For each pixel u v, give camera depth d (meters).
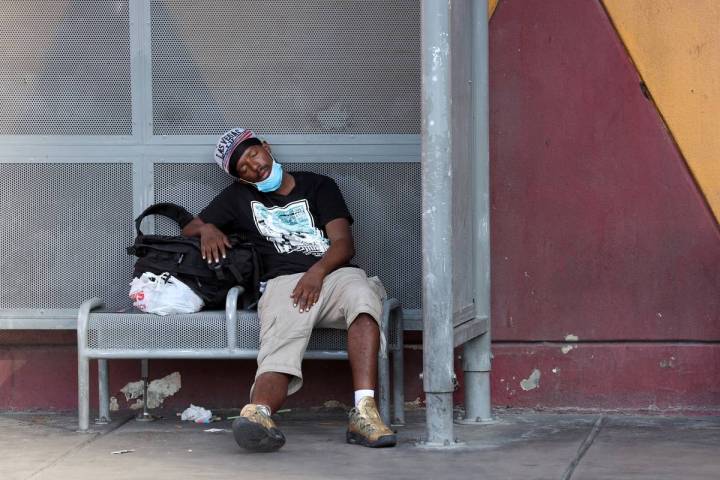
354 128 12.91
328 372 13.30
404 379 13.26
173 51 13.01
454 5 11.00
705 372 12.71
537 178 12.89
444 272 10.73
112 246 13.08
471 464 10.16
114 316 11.86
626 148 12.73
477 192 12.30
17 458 10.84
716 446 10.97
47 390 13.48
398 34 12.84
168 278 11.90
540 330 12.96
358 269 11.88
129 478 9.81
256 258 12.02
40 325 13.09
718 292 12.66
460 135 11.36
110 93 13.04
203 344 11.76
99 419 12.84
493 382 13.05
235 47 12.97
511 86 12.88
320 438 11.64
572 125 12.80
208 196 13.04
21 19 13.04
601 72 12.75
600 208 12.80
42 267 13.09
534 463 10.18
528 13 12.82
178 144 13.01
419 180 12.82
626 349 12.83
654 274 12.76
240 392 13.41
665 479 9.45
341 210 12.21
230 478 9.72
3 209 13.10
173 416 13.25
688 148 12.62
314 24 12.90
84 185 13.08
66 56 13.05
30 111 13.08
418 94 12.82
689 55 12.58
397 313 12.07
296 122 12.97
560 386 12.95
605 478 9.51
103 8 13.00
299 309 11.20
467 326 11.64
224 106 13.01
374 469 9.99
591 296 12.87
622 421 12.45
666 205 12.70
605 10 12.73
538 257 12.91
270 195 12.36
